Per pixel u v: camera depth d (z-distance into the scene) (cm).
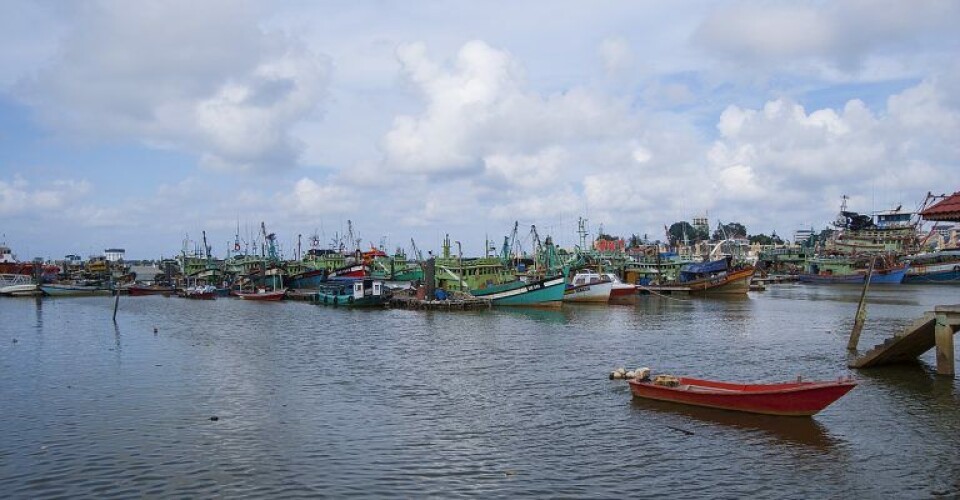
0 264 17375
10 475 2577
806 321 7856
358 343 6297
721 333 6744
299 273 15488
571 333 6831
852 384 3036
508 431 3150
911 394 3675
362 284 11138
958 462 2647
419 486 2445
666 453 2791
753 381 4244
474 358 5272
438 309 9725
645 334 6700
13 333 7338
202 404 3734
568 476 2539
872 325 7256
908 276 16625
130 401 3812
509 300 10131
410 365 4984
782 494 2350
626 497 2333
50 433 3147
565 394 3897
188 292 14250
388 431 3166
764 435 3006
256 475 2570
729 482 2466
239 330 7550
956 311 3947
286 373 4688
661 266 16400
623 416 3369
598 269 13862
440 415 3466
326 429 3209
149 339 6719
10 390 4125
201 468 2650
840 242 19362
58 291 14925
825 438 2948
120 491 2414
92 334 7219
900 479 2480
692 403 3503
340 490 2409
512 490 2400
